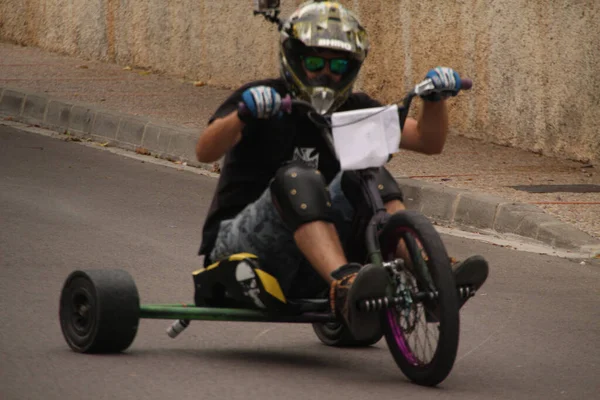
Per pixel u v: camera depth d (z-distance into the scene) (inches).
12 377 296.5
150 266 463.5
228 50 1024.9
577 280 471.8
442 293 283.3
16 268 444.5
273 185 304.3
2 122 885.2
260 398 283.6
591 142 724.0
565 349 359.3
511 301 430.0
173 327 338.3
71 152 770.8
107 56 1167.6
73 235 516.1
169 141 777.6
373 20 891.4
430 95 313.7
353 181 310.2
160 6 1096.8
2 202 584.4
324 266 293.9
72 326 326.6
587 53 721.6
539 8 752.3
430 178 653.3
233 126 305.4
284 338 362.9
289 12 949.2
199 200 631.2
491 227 570.9
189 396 283.3
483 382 312.3
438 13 831.1
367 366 326.0
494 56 789.2
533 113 764.6
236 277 311.9
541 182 652.7
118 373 303.6
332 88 305.1
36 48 1262.3
